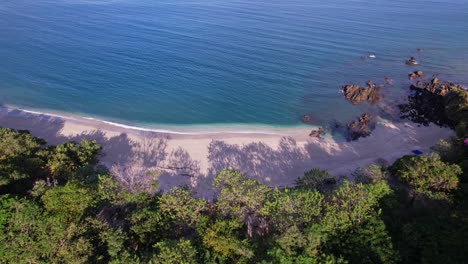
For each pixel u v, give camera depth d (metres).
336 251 36.75
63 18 142.00
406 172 49.12
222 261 37.28
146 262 36.53
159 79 94.56
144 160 64.88
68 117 78.31
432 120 76.25
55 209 40.53
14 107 81.00
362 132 72.88
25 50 109.88
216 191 57.03
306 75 97.69
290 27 134.00
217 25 135.38
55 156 53.44
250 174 62.19
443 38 126.38
